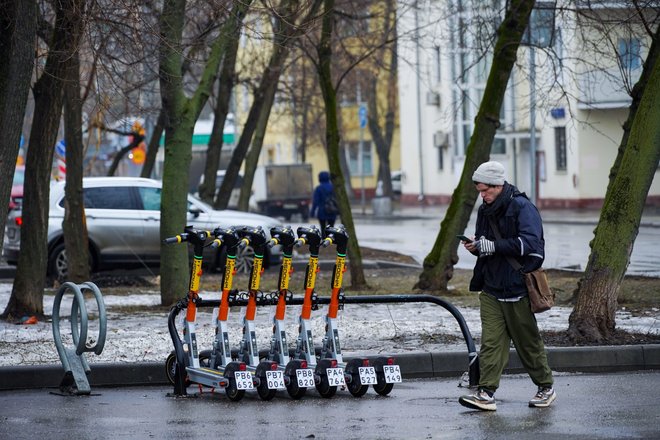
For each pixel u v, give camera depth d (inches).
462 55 2054.6
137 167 4001.0
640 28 1653.5
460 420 778.2
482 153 1590.8
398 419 789.9
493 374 813.2
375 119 5442.9
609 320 1106.7
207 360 954.1
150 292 1761.8
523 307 807.1
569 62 3174.2
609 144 4119.1
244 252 2105.1
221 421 796.0
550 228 3297.2
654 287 1598.2
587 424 746.2
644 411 794.2
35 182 1379.2
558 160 4298.7
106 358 1045.8
